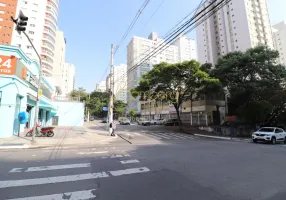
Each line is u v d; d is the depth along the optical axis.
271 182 5.70
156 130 29.47
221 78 28.47
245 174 6.49
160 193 4.73
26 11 71.44
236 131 24.78
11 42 60.59
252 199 4.50
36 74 22.30
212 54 76.69
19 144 12.09
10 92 15.17
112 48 22.52
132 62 23.09
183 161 8.30
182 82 27.52
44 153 9.90
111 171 6.62
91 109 63.59
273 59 28.03
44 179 5.68
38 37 72.94
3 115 14.83
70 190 4.86
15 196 4.46
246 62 27.27
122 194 4.63
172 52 27.66
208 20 79.00
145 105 69.56
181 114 41.06
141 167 7.19
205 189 5.05
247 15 66.69
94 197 4.44
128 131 27.64
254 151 11.53
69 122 38.28
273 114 27.38
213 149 11.98
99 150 11.08
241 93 26.50
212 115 33.62
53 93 37.84
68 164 7.55
